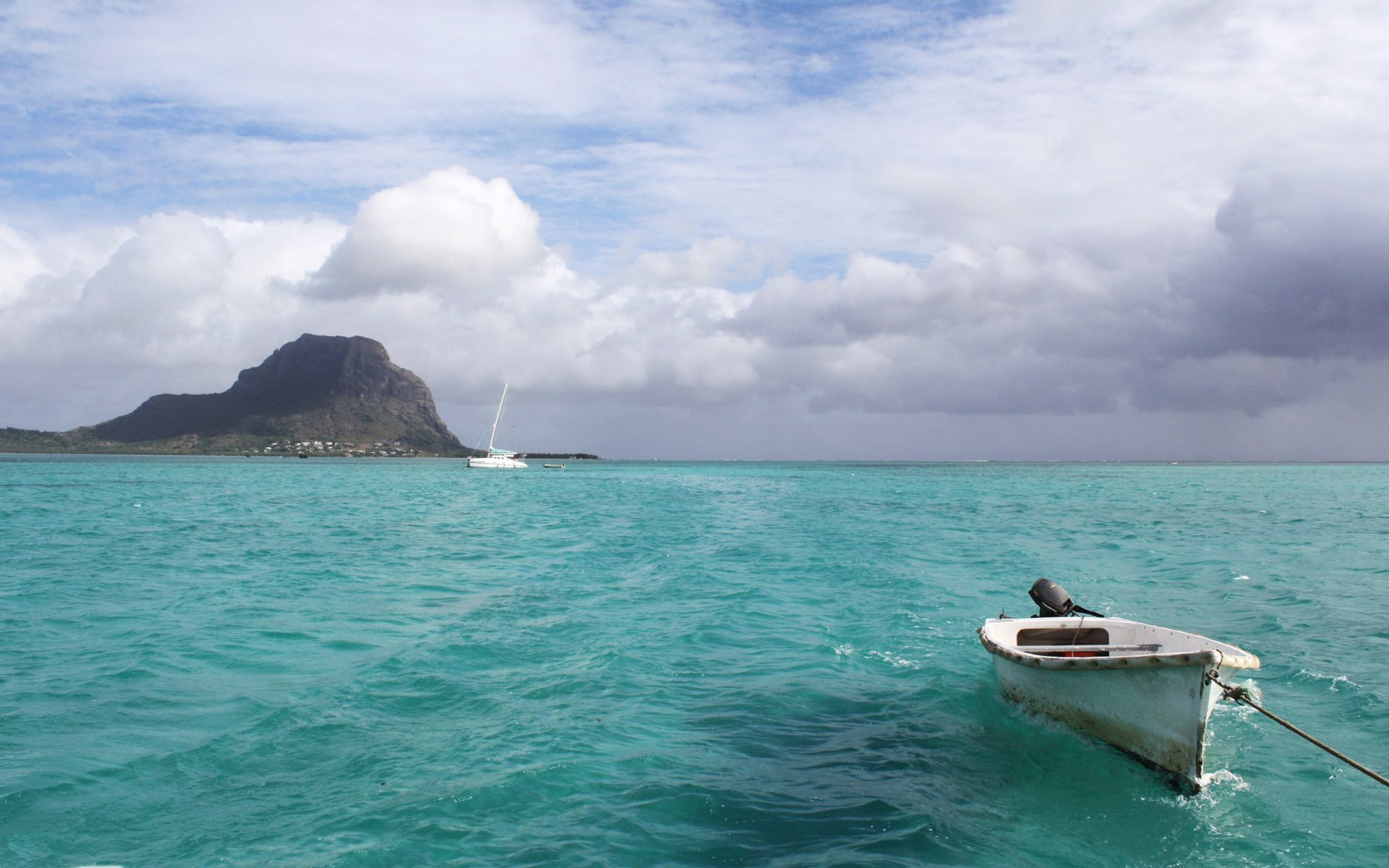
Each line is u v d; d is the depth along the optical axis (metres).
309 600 18.06
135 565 23.91
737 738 9.41
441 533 34.09
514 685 11.36
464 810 7.44
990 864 6.68
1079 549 27.73
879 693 11.13
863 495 65.25
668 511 48.38
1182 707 8.02
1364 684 11.33
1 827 7.11
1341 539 31.11
